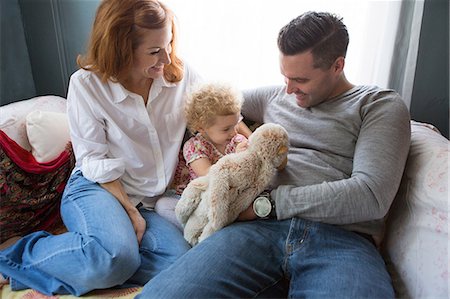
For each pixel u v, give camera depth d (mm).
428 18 1383
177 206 1064
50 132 1300
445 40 1400
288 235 942
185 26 1501
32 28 1613
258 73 1527
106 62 1075
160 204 1232
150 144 1228
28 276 1018
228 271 867
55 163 1293
